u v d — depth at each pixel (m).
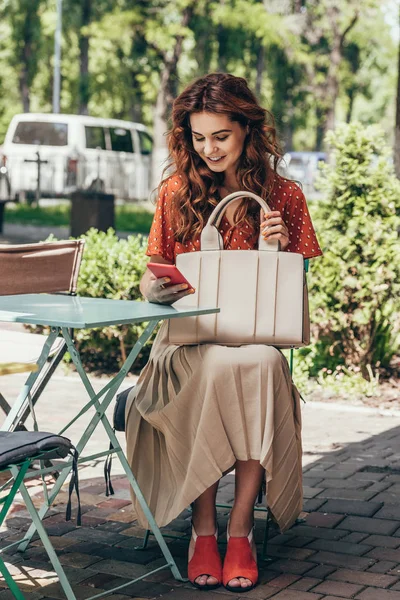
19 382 7.30
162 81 29.42
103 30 28.94
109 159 23.02
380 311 7.26
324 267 7.20
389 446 5.56
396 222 7.20
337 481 4.78
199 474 3.38
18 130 22.70
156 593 3.40
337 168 7.31
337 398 6.95
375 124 7.41
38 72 45.62
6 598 3.33
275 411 3.42
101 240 7.72
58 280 4.70
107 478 3.70
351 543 3.88
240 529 3.49
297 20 30.75
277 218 3.55
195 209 3.72
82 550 3.81
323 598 3.33
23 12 42.28
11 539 3.93
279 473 3.46
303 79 41.31
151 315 3.13
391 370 7.68
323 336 7.43
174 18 29.77
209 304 3.50
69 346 3.33
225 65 39.56
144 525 3.61
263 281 3.49
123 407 3.80
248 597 3.34
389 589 3.40
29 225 20.27
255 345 3.46
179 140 3.73
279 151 3.78
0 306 3.36
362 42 38.06
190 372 3.50
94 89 39.91
